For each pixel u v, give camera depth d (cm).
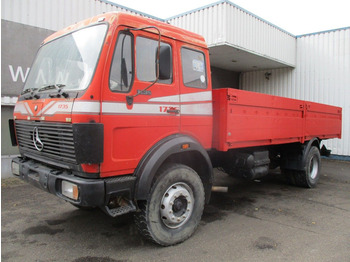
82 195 285
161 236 350
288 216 480
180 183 371
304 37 1215
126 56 322
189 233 381
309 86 1203
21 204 514
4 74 645
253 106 480
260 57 1078
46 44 414
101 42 310
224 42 896
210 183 420
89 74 302
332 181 757
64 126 303
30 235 390
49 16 704
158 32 351
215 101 438
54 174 318
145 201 338
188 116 391
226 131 423
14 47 655
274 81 1308
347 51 1099
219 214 487
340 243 377
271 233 408
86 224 429
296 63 1242
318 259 333
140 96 332
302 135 636
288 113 585
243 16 970
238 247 363
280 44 1153
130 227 420
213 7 923
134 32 329
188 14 998
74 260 326
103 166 300
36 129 353
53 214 469
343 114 1112
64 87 323
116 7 833
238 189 660
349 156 1099
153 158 334
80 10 755
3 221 437
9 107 674
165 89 359
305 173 651
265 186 691
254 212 499
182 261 326
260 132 500
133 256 337
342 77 1114
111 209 314
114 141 310
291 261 329
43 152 348
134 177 325
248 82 1397
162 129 357
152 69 349
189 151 390
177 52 380
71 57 341
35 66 415
